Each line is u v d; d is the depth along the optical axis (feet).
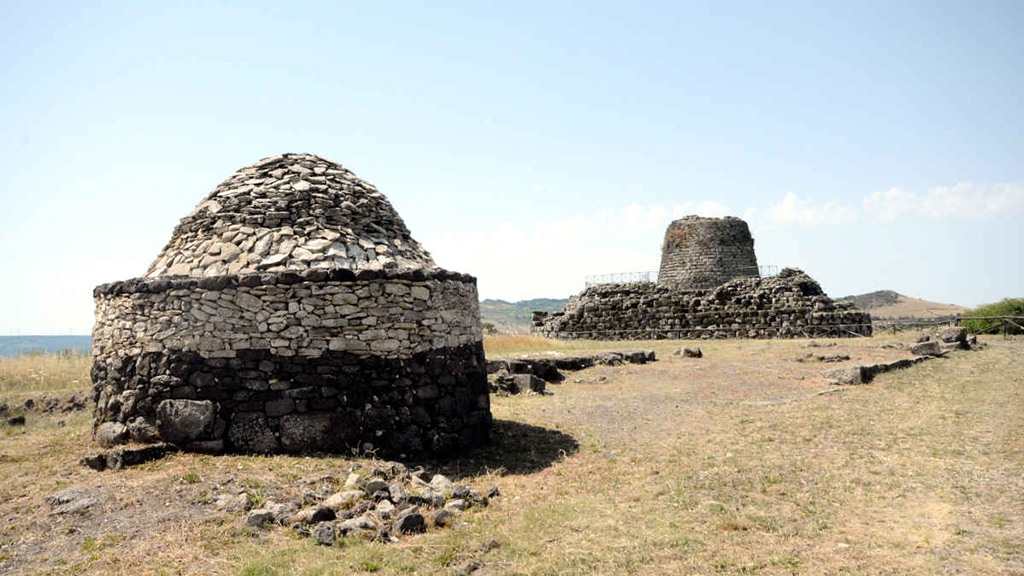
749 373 58.39
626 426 40.09
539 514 24.66
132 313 30.91
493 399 49.06
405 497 24.53
